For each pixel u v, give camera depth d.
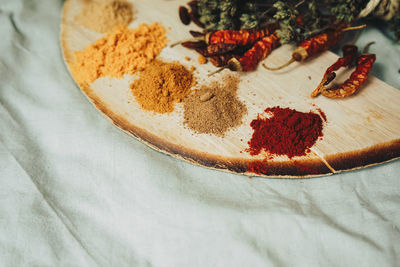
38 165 0.34
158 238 0.31
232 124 0.34
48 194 0.32
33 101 0.36
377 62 0.37
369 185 0.32
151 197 0.32
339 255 0.30
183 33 0.39
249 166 0.32
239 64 0.35
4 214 0.32
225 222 0.31
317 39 0.35
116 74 0.36
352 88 0.33
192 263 0.30
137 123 0.34
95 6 0.40
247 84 0.35
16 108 0.36
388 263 0.29
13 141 0.34
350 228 0.30
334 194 0.32
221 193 0.32
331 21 0.37
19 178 0.33
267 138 0.32
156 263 0.30
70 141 0.34
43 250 0.31
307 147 0.32
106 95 0.35
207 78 0.36
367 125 0.33
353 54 0.35
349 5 0.35
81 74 0.36
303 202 0.32
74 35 0.39
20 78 0.37
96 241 0.31
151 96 0.35
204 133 0.33
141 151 0.33
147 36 0.38
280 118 0.33
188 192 0.32
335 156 0.32
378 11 0.37
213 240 0.30
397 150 0.32
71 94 0.36
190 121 0.34
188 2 0.41
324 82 0.33
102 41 0.38
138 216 0.31
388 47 0.38
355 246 0.30
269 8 0.39
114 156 0.33
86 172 0.33
